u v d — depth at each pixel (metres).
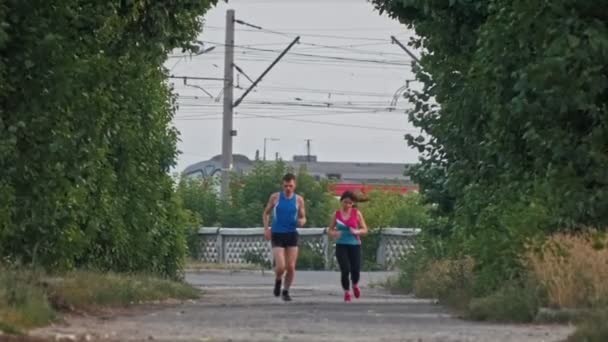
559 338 34.78
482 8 52.09
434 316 46.12
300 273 120.75
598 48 28.94
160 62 56.19
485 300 45.12
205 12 47.59
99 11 42.91
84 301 43.09
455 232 62.75
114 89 49.84
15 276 39.31
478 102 52.25
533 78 29.72
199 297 62.56
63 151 43.72
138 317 42.22
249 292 73.06
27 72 41.41
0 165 42.34
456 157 60.72
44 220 46.03
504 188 50.78
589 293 42.91
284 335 34.62
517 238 48.84
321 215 159.38
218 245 149.88
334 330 37.12
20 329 32.56
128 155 61.38
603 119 29.94
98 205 56.19
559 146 30.52
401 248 139.25
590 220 31.28
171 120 68.56
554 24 29.55
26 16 41.06
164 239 68.75
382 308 52.34
